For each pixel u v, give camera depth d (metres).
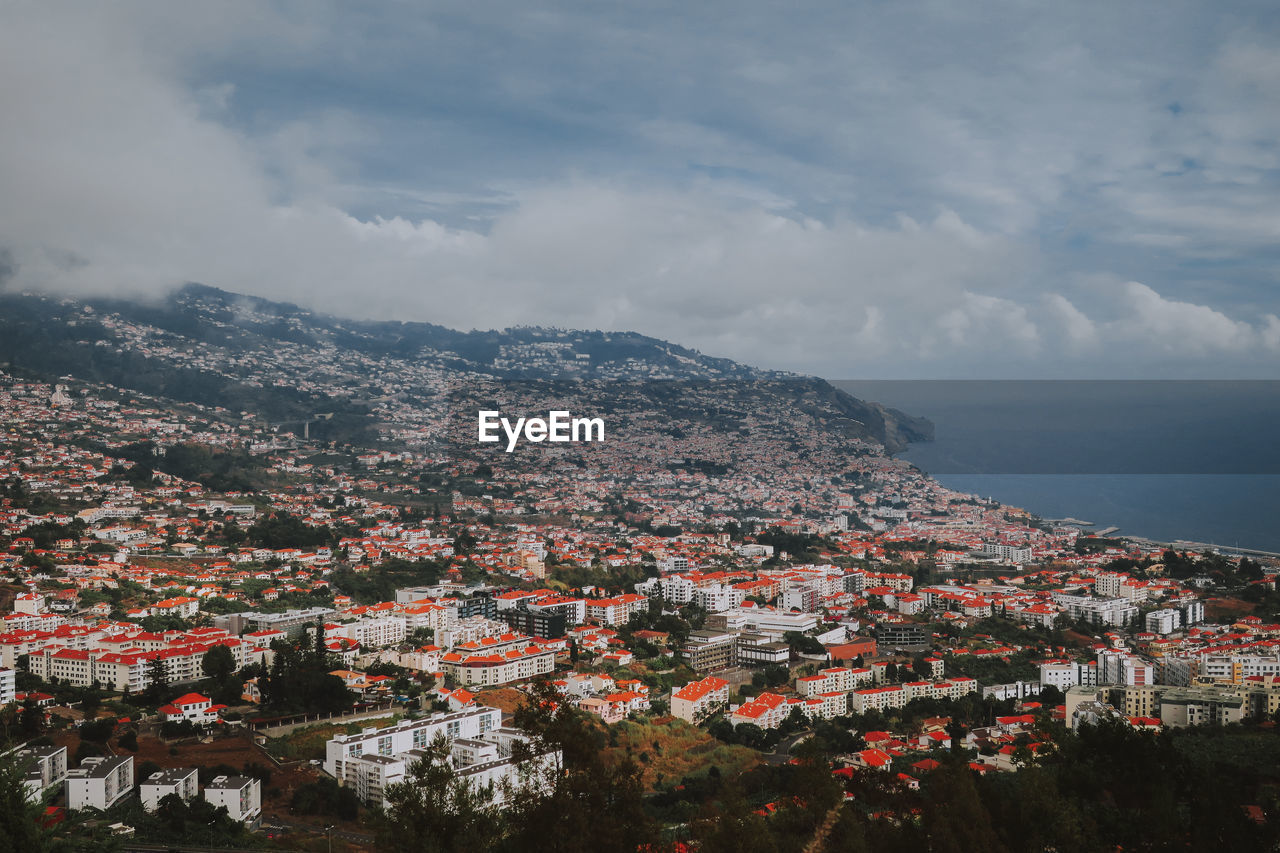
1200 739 190.88
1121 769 103.69
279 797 168.50
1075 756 107.62
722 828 90.81
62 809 145.88
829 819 95.69
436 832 91.06
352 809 164.25
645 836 87.44
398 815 91.56
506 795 94.81
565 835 84.38
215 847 145.50
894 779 107.81
